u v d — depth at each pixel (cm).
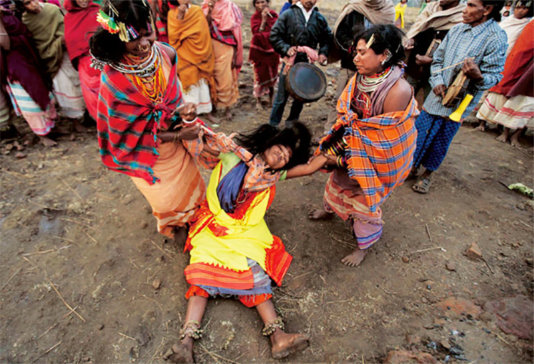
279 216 332
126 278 262
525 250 299
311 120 526
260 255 231
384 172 227
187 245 253
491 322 234
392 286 263
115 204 336
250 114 539
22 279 258
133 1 163
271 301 234
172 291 254
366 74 204
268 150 220
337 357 215
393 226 324
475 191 380
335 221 328
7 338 221
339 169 256
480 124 527
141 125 212
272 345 213
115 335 224
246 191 230
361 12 380
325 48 428
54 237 296
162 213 255
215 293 222
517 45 438
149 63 191
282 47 402
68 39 376
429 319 237
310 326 233
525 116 448
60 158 404
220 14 452
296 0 448
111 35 176
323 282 265
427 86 405
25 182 360
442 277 271
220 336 225
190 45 433
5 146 416
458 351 216
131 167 228
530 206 357
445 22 361
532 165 435
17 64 369
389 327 233
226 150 229
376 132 210
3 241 288
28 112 392
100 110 210
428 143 347
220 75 481
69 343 219
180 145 237
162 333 227
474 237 313
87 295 249
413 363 206
